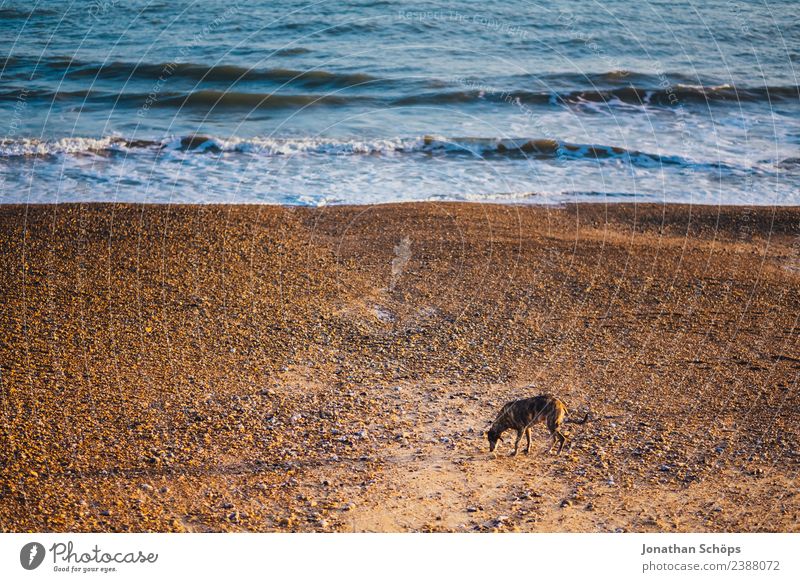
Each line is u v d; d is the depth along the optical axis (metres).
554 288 15.26
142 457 8.95
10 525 7.45
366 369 11.80
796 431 9.80
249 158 23.25
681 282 15.68
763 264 16.88
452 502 8.26
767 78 31.20
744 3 41.03
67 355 11.51
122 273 14.71
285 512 7.98
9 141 23.36
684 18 38.47
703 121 27.17
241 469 8.84
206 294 14.06
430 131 25.70
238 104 27.80
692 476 8.77
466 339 12.98
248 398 10.63
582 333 13.27
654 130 26.30
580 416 10.37
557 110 27.89
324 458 9.17
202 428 9.73
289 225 18.02
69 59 30.94
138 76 29.84
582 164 23.59
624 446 9.53
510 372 11.82
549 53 33.31
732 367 11.90
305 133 25.41
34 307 13.06
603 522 7.82
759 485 8.53
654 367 11.95
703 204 20.72
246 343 12.39
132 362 11.46
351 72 30.09
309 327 13.12
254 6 38.28
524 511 8.06
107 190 20.02
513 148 24.61
